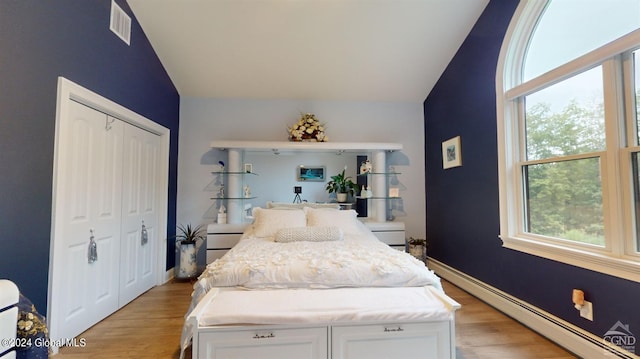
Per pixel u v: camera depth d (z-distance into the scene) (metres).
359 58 3.49
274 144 3.80
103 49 2.45
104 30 2.47
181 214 3.96
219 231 3.72
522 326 2.38
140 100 3.02
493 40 2.81
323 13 2.93
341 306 1.64
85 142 2.31
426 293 1.82
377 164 4.08
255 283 1.84
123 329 2.34
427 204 4.19
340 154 4.19
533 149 2.46
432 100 4.05
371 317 1.58
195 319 1.51
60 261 2.01
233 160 3.87
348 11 2.92
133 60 2.89
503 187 2.65
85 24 2.25
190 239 3.66
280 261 1.98
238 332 1.53
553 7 2.30
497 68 2.74
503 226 2.65
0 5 1.64
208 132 4.04
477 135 3.05
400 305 1.67
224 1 2.80
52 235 1.96
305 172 4.14
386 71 3.71
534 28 2.48
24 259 1.79
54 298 1.96
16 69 1.73
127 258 2.88
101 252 2.50
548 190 2.31
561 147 2.20
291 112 4.16
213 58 3.43
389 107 4.26
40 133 1.88
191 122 4.02
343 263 1.94
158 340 2.16
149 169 3.28
